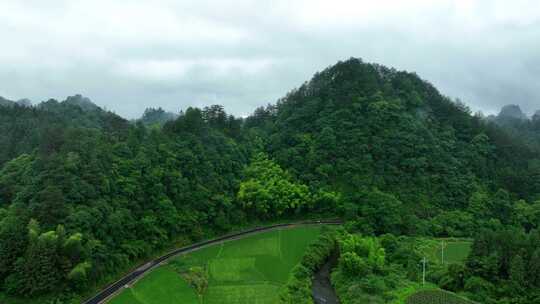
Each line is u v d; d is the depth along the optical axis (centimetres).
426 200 14612
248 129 18700
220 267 10438
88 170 10150
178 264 10325
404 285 9044
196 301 8481
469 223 13650
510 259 8812
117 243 9956
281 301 8456
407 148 15788
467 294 8619
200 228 12450
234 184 14412
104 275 9144
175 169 12744
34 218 8638
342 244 10619
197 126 15200
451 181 15288
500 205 14512
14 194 10169
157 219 11331
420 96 18650
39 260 7944
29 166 10625
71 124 15925
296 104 19500
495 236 9331
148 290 8888
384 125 16638
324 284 9819
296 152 16400
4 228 8319
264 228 13750
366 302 8300
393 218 12512
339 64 19650
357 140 16125
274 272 10206
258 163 15950
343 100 17825
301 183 15325
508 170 15950
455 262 10325
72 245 8269
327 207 14775
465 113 18700
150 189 11550
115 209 10250
